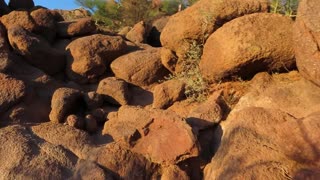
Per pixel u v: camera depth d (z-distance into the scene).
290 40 2.88
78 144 2.69
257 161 2.17
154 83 3.74
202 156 2.57
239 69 2.96
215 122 2.73
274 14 2.99
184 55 3.57
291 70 2.99
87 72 3.71
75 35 4.24
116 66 3.76
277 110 2.43
